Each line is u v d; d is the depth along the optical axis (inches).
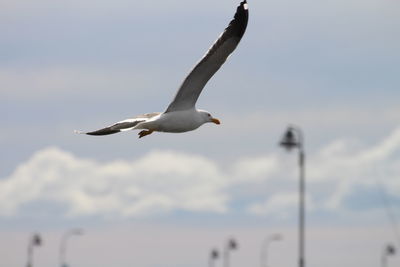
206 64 896.9
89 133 946.7
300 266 1999.3
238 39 895.7
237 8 895.7
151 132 941.8
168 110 934.4
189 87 921.5
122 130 925.8
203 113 951.6
